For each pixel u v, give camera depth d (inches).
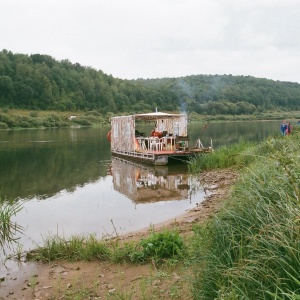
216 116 3767.2
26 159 884.6
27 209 408.2
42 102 3922.2
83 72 5206.7
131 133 845.8
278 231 143.6
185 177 593.0
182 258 225.1
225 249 169.3
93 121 3528.5
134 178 603.5
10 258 266.7
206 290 158.7
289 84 5472.4
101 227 335.9
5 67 4156.0
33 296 204.7
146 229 321.1
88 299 193.5
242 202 200.5
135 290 197.6
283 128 836.6
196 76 4985.2
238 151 666.2
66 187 536.1
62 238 297.0
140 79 6003.9
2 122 2787.9
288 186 176.9
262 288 131.2
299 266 129.1
